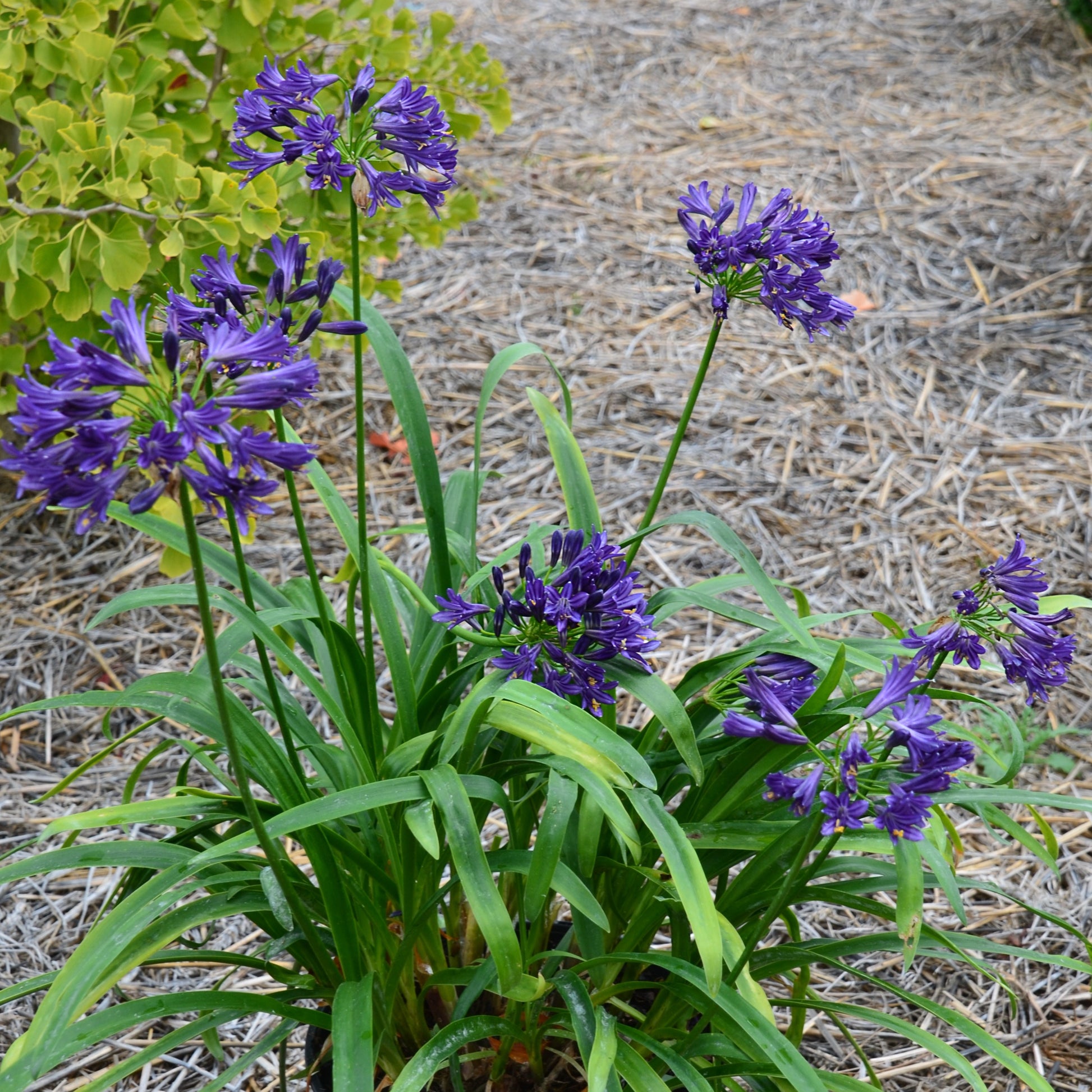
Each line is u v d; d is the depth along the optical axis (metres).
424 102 1.25
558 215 3.56
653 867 1.37
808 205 3.60
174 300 1.20
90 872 1.79
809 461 2.70
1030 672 1.23
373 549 1.44
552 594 1.22
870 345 3.06
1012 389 2.93
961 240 3.46
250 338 1.11
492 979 1.31
